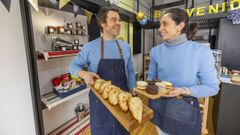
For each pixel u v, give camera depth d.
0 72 1.37
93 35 2.55
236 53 3.26
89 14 2.27
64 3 1.65
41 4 1.80
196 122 0.96
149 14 5.11
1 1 1.31
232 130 1.96
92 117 1.25
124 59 1.29
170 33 0.92
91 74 1.10
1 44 1.35
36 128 1.59
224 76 2.14
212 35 4.44
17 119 1.56
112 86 0.96
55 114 2.18
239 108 1.88
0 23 1.33
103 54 1.21
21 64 1.53
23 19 1.33
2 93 1.41
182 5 4.52
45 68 1.97
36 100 1.53
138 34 4.55
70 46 2.01
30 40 1.40
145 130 2.30
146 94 0.93
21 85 1.55
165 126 1.05
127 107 0.78
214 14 3.18
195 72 0.92
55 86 2.02
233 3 2.93
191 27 1.09
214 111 2.47
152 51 1.17
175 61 0.97
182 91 0.86
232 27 3.21
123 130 1.23
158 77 1.11
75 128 2.24
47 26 1.85
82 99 2.64
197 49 0.90
